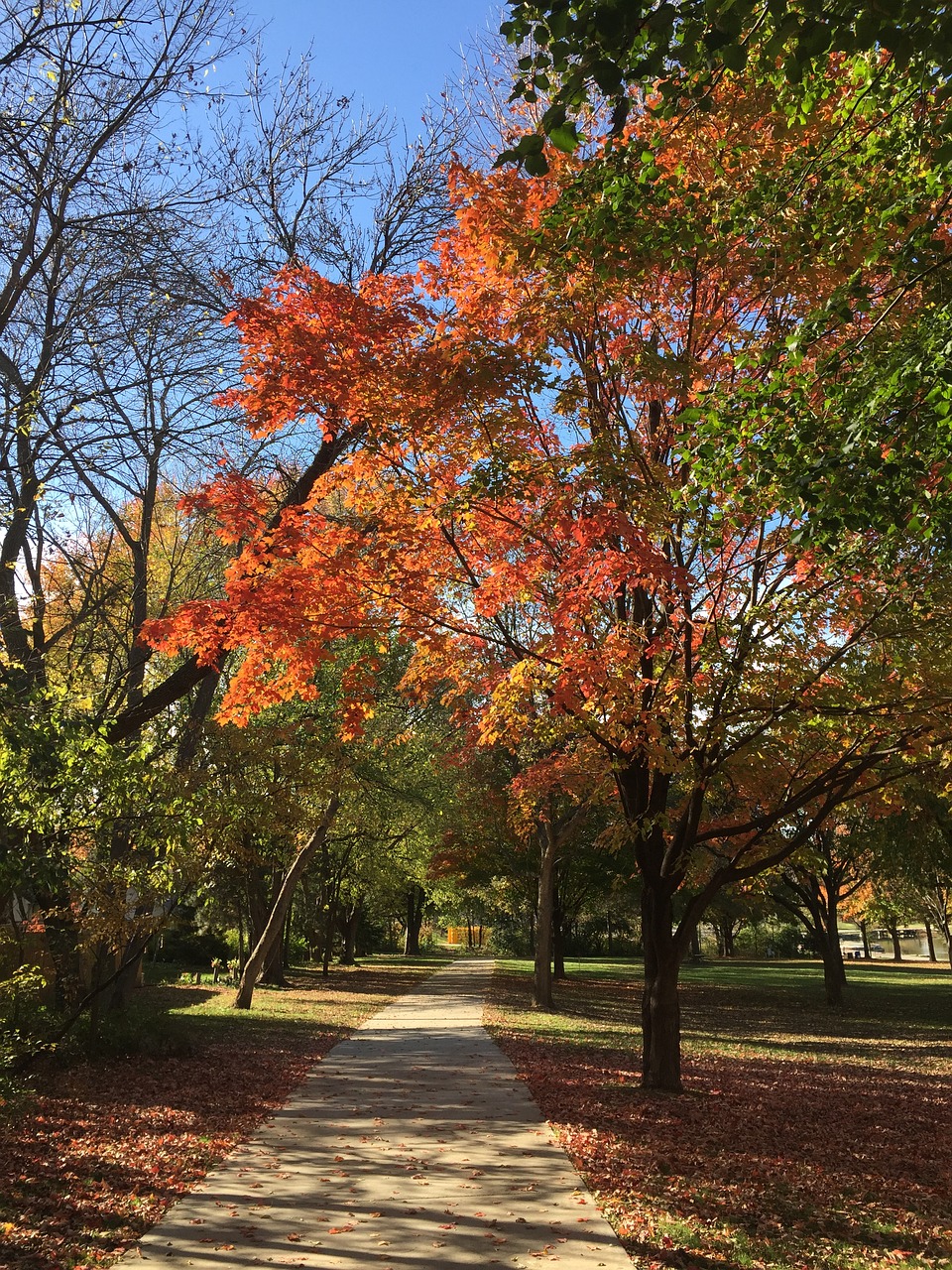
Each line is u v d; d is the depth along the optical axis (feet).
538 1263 18.42
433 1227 20.48
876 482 17.47
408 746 95.71
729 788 42.98
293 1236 19.89
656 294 32.07
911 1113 36.37
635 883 100.12
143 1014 51.42
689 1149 28.04
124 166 33.42
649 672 34.30
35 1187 23.32
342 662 57.52
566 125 13.91
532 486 29.53
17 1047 30.55
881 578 27.22
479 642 35.63
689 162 26.45
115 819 29.19
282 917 78.28
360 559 29.94
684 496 22.59
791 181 22.12
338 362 27.07
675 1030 38.60
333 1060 46.73
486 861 100.58
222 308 39.11
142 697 46.96
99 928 32.60
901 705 30.60
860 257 23.34
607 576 28.19
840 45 13.88
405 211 47.19
